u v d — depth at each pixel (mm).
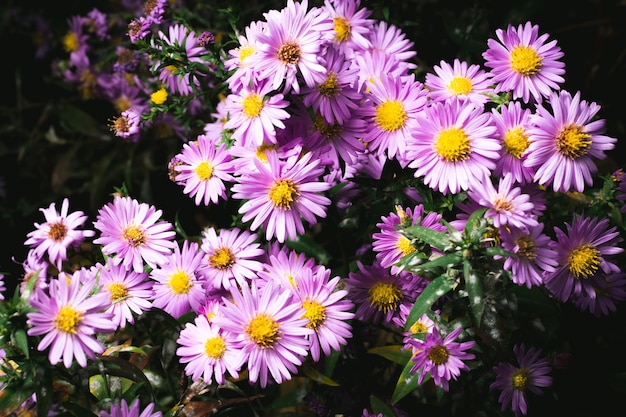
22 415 551
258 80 557
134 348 564
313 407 616
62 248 576
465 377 573
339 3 629
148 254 576
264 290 545
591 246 555
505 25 729
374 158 609
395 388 586
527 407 589
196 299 578
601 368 602
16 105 853
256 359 540
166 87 646
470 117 550
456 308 565
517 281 528
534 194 562
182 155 589
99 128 797
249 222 595
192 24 714
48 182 815
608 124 740
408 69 641
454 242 522
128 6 773
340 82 565
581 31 805
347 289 583
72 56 774
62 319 515
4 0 832
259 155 571
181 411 555
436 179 551
